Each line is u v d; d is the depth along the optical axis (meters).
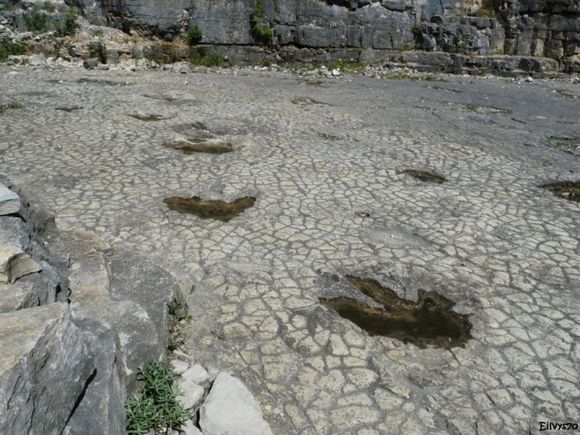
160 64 18.97
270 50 20.69
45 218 4.84
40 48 17.64
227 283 4.85
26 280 3.20
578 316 4.70
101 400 2.68
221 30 20.02
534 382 3.89
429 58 21.25
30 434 2.14
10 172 7.22
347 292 4.88
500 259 5.59
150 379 3.37
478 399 3.71
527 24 21.16
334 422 3.46
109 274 4.43
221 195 6.84
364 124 11.32
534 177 8.33
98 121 10.06
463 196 7.31
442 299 4.88
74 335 2.55
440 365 4.03
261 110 12.05
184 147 8.85
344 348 4.13
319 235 5.89
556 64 20.67
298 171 7.91
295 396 3.65
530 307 4.79
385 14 21.38
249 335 4.21
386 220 6.39
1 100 11.31
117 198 6.56
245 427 3.21
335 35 20.95
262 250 5.50
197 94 13.59
